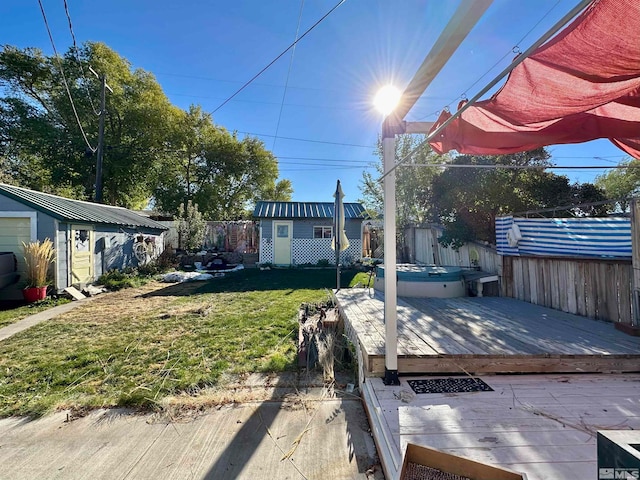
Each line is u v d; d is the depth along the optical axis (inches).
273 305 232.1
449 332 123.7
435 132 69.7
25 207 266.7
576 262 154.3
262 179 919.0
